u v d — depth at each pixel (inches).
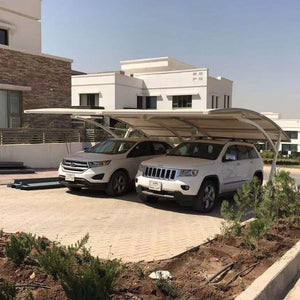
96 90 1320.1
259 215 272.7
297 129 1834.4
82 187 390.6
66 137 688.4
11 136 601.0
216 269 186.7
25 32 800.9
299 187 311.1
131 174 409.1
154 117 410.3
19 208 319.0
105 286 139.6
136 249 212.7
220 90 1469.0
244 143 410.0
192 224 284.0
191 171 323.0
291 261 196.4
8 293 125.1
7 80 648.4
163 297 147.3
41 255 159.5
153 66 1644.9
